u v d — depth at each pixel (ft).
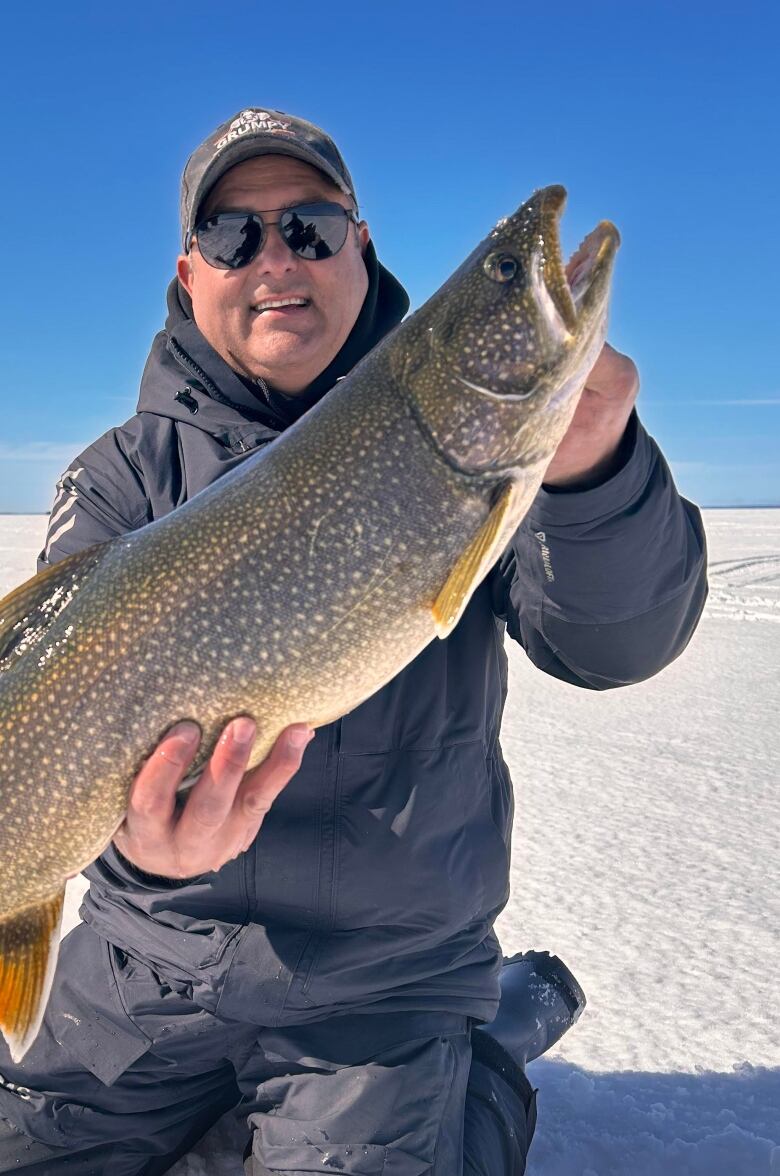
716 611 12.75
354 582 2.06
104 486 2.61
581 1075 2.72
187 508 2.15
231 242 2.65
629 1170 2.37
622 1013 3.01
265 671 2.04
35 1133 2.39
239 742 1.93
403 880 2.32
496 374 2.11
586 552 2.22
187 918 2.37
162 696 2.03
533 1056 2.71
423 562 2.10
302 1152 2.16
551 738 6.43
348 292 2.74
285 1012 2.29
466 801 2.43
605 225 2.09
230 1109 2.69
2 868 2.10
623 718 7.00
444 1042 2.29
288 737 1.99
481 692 2.48
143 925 2.40
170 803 1.99
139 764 2.04
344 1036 2.30
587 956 3.35
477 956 2.46
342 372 2.85
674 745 6.18
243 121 2.71
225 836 2.02
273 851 2.31
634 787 5.27
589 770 5.63
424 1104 2.18
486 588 2.60
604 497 2.15
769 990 3.10
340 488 2.08
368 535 2.08
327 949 2.29
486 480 2.13
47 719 2.05
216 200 2.73
